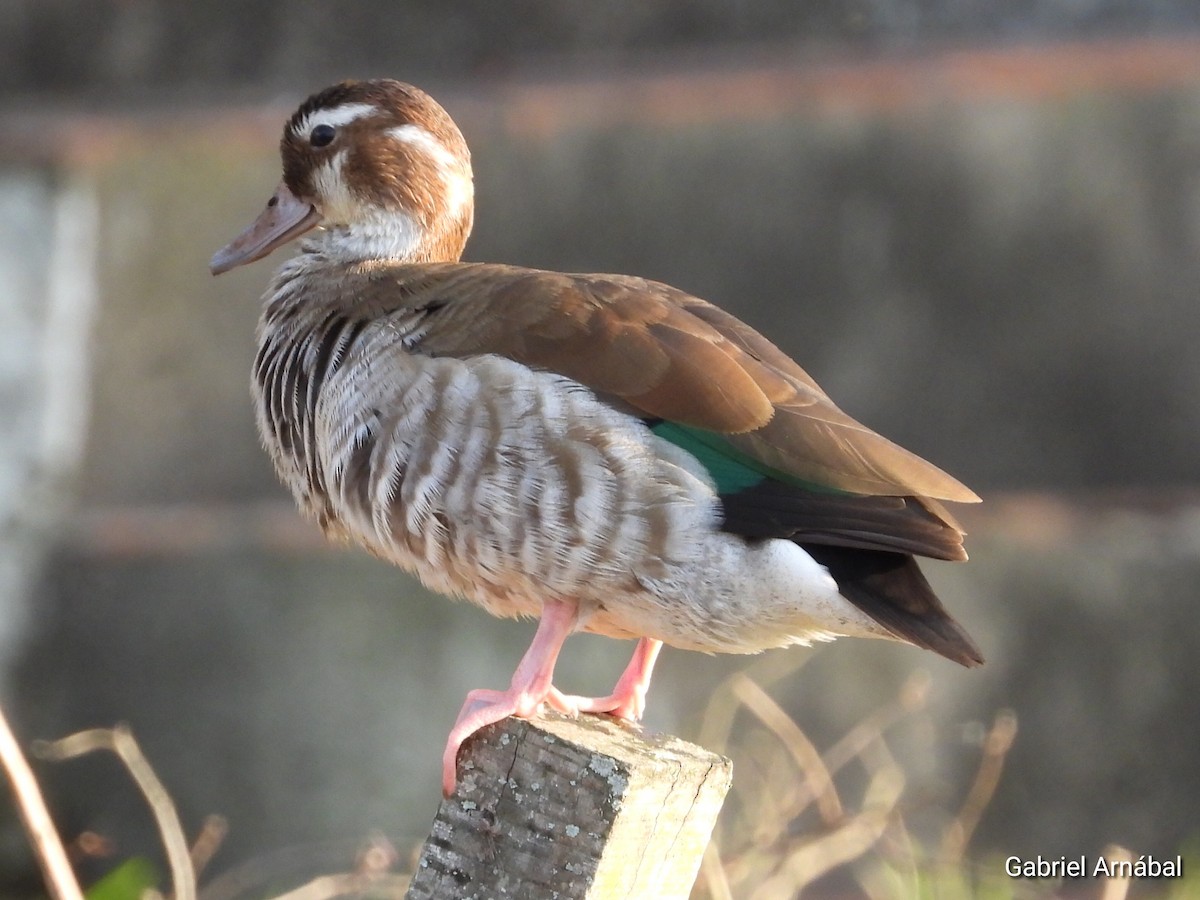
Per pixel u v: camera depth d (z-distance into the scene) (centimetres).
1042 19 1241
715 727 984
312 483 641
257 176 1336
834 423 570
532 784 447
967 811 893
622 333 575
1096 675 1163
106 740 1241
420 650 1237
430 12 1346
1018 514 1194
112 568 1302
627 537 554
